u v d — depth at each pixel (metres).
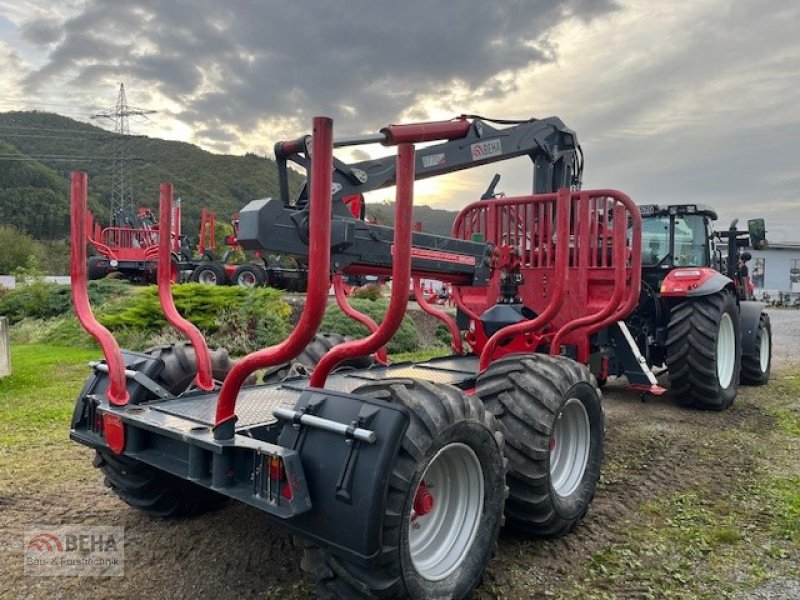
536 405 2.89
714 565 2.86
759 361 7.29
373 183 3.83
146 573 2.73
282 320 9.50
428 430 2.13
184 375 3.38
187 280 16.14
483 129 4.98
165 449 2.68
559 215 3.36
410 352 9.52
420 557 2.32
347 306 4.09
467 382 3.57
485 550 2.49
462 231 5.10
